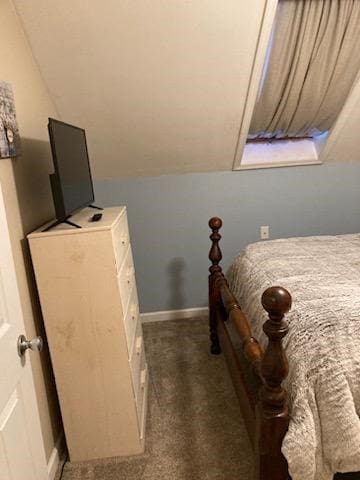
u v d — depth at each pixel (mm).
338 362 1271
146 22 1903
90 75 2158
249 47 2061
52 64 2062
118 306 1638
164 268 3215
